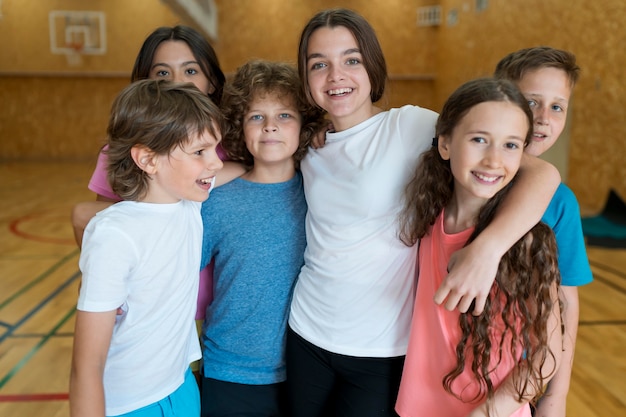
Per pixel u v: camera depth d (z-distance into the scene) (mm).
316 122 1200
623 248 3877
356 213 1061
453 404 959
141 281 930
